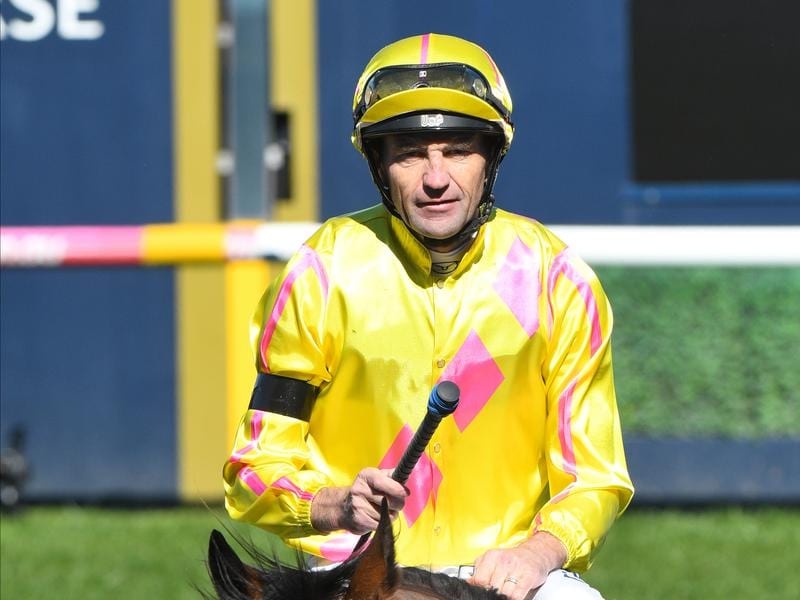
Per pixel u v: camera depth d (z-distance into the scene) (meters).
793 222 24.48
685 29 24.39
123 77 24.72
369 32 24.45
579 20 24.41
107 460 25.06
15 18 24.64
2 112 24.70
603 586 20.83
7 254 24.20
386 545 7.82
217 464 24.92
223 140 24.83
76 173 24.77
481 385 9.68
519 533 9.83
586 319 9.85
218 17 24.78
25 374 25.02
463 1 24.33
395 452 9.71
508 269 9.84
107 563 22.00
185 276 24.70
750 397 24.73
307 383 9.81
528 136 24.48
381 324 9.72
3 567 21.77
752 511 25.16
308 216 24.70
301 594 7.95
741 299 24.52
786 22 24.34
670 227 24.42
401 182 9.37
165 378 24.91
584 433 9.74
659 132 24.47
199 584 20.72
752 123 24.42
